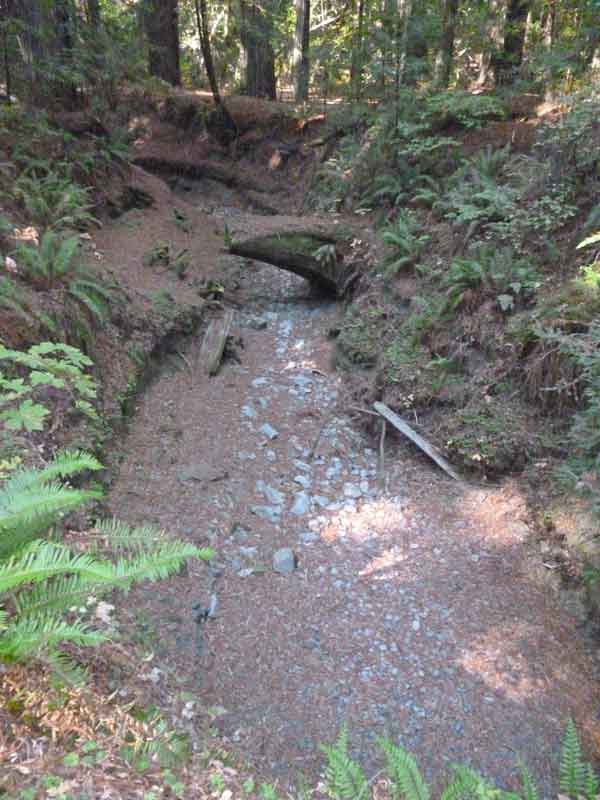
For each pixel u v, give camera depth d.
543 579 5.95
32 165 9.85
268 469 7.66
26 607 3.02
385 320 9.72
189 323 9.89
